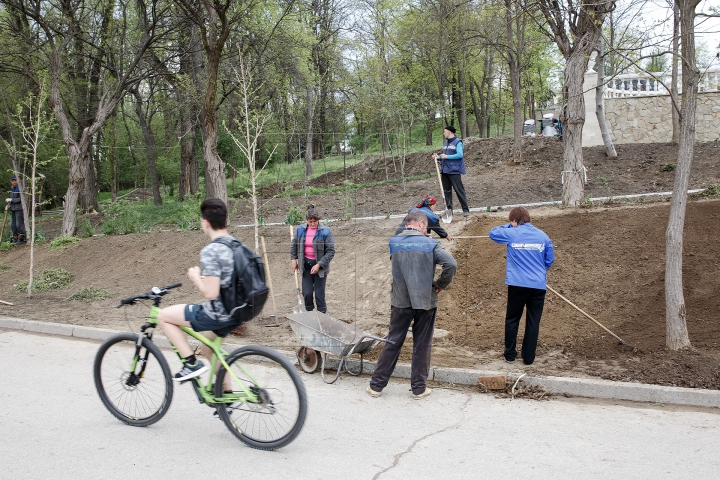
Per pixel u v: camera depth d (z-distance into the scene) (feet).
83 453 14.74
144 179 139.85
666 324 21.88
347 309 30.17
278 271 37.06
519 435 15.84
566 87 37.42
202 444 15.38
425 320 19.07
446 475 13.46
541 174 52.37
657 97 57.06
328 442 15.46
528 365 21.99
